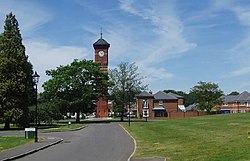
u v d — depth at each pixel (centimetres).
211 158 1747
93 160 2050
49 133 4784
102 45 11312
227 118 5419
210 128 3803
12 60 6022
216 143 2372
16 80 6000
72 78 9044
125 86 10131
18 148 2711
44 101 8544
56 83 8969
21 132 5081
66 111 9000
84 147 2856
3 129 5922
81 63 9250
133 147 2781
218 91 10388
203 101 10350
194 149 2205
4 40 6097
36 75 3497
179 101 13862
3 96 5894
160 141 3034
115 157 2175
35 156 2283
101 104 11106
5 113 5844
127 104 10044
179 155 2017
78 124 7644
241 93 13062
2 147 2797
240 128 3356
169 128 4566
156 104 12706
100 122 8712
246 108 12650
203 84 10394
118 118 11494
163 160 1891
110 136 4094
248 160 1605
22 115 5962
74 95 9056
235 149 1969
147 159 1956
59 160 2070
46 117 7025
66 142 3362
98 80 9569
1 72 5969
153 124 6100
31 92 6431
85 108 9131
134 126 6138
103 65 11306
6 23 6191
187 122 5547
